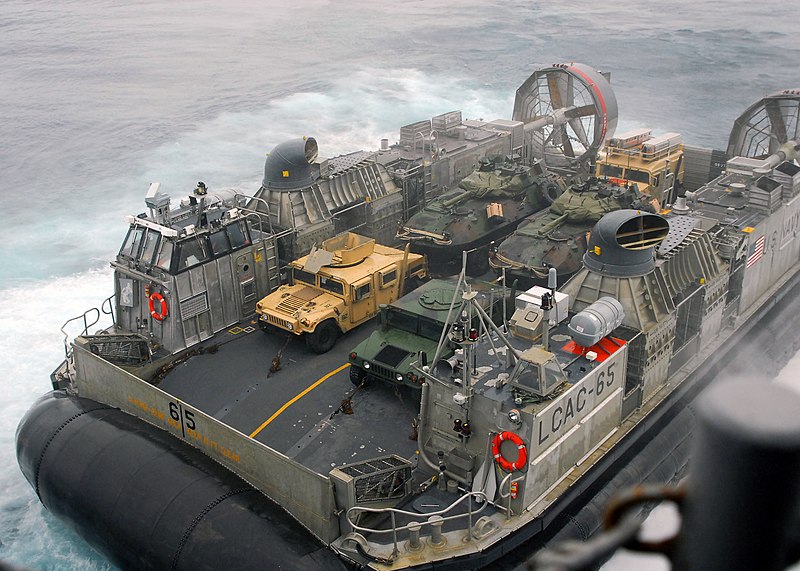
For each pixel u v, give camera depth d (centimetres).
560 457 1243
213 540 1168
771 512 142
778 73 4616
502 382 1225
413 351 1485
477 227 2053
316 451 1354
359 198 2045
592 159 2503
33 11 7044
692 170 2531
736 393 142
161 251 1616
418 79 4772
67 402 1511
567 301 1422
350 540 1159
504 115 4162
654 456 1434
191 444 1371
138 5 7331
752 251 1784
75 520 1350
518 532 1161
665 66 4828
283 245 1864
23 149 3719
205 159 3591
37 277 2508
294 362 1606
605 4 6881
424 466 1316
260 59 5338
